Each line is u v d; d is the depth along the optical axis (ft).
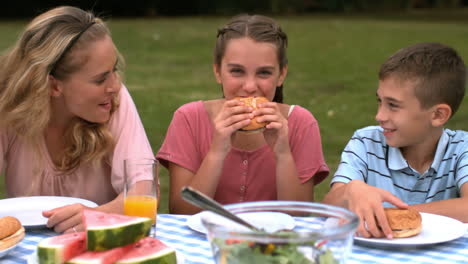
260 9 75.66
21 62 7.77
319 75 34.01
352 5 82.99
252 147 8.77
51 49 7.57
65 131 8.27
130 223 4.95
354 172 8.28
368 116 24.44
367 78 33.12
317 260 4.11
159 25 57.52
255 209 4.93
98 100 7.77
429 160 8.43
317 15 73.67
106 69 7.66
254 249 4.11
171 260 4.99
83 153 8.20
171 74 33.86
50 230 6.40
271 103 8.02
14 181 8.52
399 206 6.21
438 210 7.20
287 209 4.92
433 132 8.23
